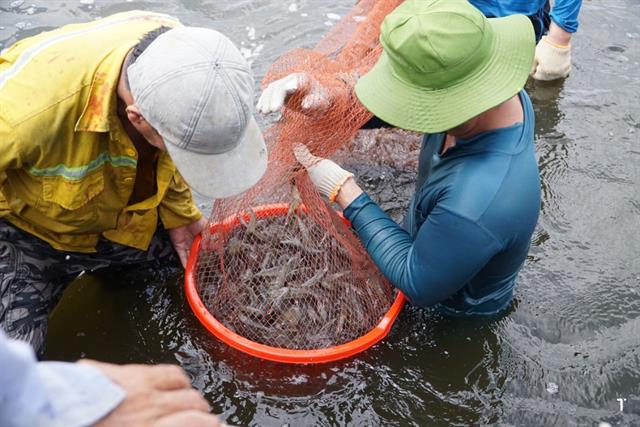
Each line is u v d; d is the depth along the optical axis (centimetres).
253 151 244
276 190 317
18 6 515
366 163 406
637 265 356
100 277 350
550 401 299
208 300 330
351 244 319
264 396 300
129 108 230
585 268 354
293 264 324
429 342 320
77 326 329
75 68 247
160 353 317
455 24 229
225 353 314
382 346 318
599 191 397
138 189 304
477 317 327
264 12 520
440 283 272
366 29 335
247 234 333
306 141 289
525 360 313
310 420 293
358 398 300
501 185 252
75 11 511
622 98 459
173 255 359
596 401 298
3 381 109
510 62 238
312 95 275
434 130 236
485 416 295
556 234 372
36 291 295
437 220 260
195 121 218
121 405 129
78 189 270
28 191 275
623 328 326
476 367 311
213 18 512
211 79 217
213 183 235
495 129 256
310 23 510
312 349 306
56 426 118
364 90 251
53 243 299
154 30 257
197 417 135
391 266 285
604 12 536
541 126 439
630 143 427
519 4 358
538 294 341
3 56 270
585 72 481
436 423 293
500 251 271
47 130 250
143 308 337
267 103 267
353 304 316
